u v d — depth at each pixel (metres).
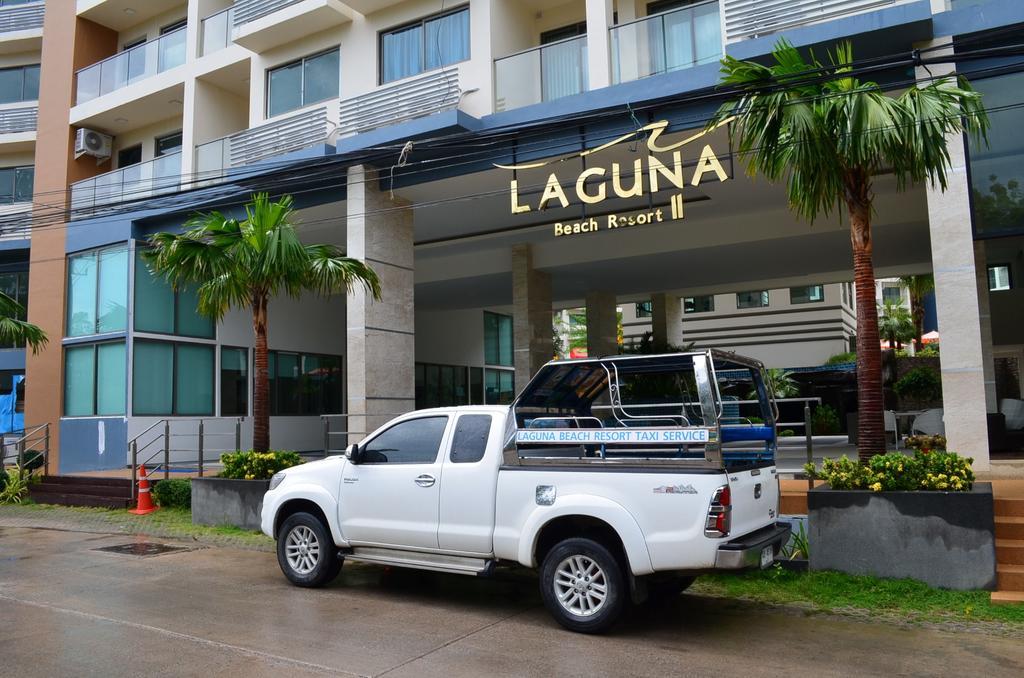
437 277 21.73
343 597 8.02
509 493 7.01
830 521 7.83
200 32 19.64
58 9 22.61
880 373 8.33
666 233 18.42
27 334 17.78
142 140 22.23
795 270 21.41
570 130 13.34
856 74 8.71
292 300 22.61
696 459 6.34
